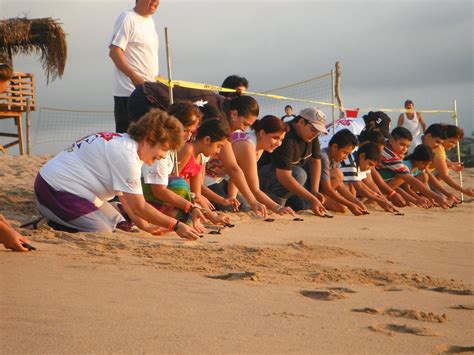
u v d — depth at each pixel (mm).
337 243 5020
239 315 2639
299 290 3203
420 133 12766
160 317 2516
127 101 6551
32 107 19219
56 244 4090
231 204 6160
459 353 2365
